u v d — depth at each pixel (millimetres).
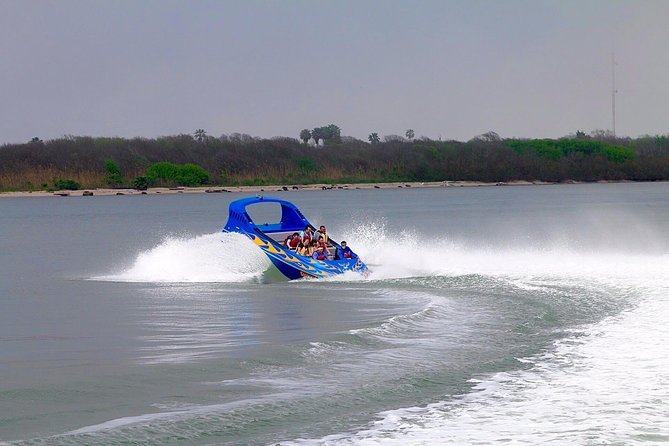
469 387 19281
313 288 35719
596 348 22875
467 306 29609
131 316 29469
